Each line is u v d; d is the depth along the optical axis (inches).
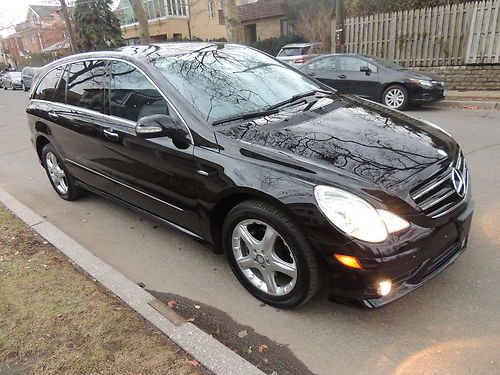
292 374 96.3
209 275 136.4
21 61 2006.6
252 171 108.3
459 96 422.3
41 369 97.7
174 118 127.8
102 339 105.0
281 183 103.0
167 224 145.6
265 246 111.4
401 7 524.7
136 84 142.6
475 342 99.7
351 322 109.6
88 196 213.2
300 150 109.3
